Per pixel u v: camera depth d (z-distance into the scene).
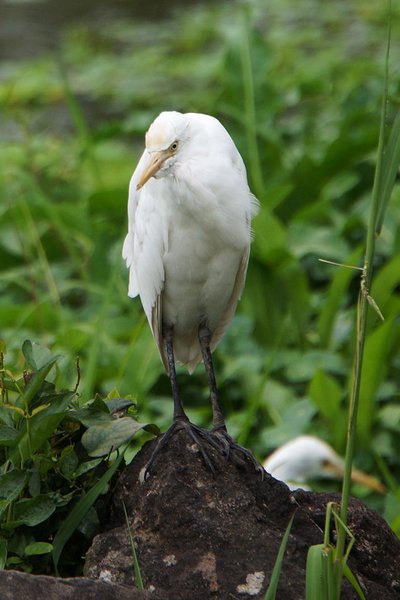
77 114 15.12
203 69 23.84
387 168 5.43
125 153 19.83
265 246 12.09
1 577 5.18
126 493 6.10
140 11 30.31
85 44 26.97
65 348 11.59
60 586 5.25
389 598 5.93
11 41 27.69
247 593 5.59
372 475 10.38
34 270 14.20
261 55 15.17
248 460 6.23
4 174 16.39
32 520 5.84
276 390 11.16
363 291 5.43
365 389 10.17
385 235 13.41
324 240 13.16
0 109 22.03
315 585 5.29
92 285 13.31
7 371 6.07
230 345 12.02
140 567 5.72
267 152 15.07
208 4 30.42
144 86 23.61
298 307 12.54
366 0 28.83
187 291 6.91
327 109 19.14
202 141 6.58
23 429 5.84
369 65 21.16
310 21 27.59
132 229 7.23
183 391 11.48
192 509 5.83
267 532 5.86
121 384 10.88
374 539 6.23
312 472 9.76
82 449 6.14
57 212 14.50
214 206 6.52
